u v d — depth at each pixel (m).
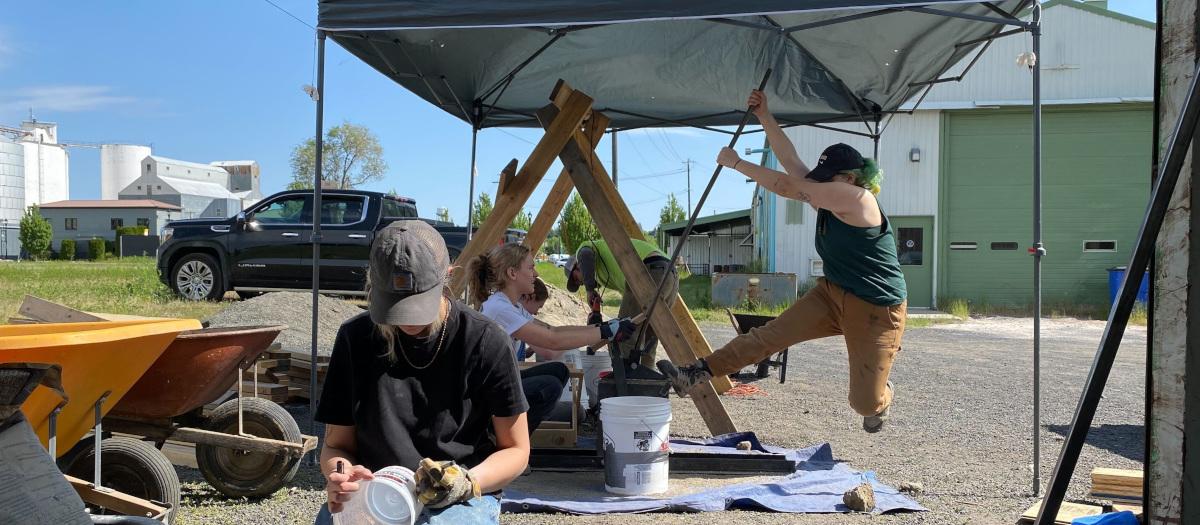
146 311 12.01
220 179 89.31
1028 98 20.17
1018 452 5.69
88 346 3.01
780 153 4.92
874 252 4.25
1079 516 3.85
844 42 6.13
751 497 4.34
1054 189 20.36
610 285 6.88
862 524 4.05
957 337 14.49
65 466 3.83
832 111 7.85
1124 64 19.95
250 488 4.32
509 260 4.52
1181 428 2.35
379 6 4.54
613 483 4.43
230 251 13.34
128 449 3.82
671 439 5.70
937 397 8.11
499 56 6.65
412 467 2.14
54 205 64.06
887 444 5.91
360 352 2.17
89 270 27.48
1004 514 4.22
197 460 4.36
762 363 8.30
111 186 105.44
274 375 5.99
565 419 5.06
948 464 5.30
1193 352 2.31
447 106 7.77
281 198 13.43
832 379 9.18
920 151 20.56
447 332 2.15
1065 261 20.36
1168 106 2.40
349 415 2.20
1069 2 20.03
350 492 2.00
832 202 4.19
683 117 8.28
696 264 42.56
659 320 5.39
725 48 6.50
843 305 4.34
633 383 4.81
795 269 21.20
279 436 4.37
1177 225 2.36
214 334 3.89
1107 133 20.12
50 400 3.06
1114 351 1.96
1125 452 5.73
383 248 2.03
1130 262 1.96
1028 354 11.93
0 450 2.19
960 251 20.62
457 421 2.18
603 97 7.67
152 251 51.59
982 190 20.50
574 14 4.29
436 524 2.01
